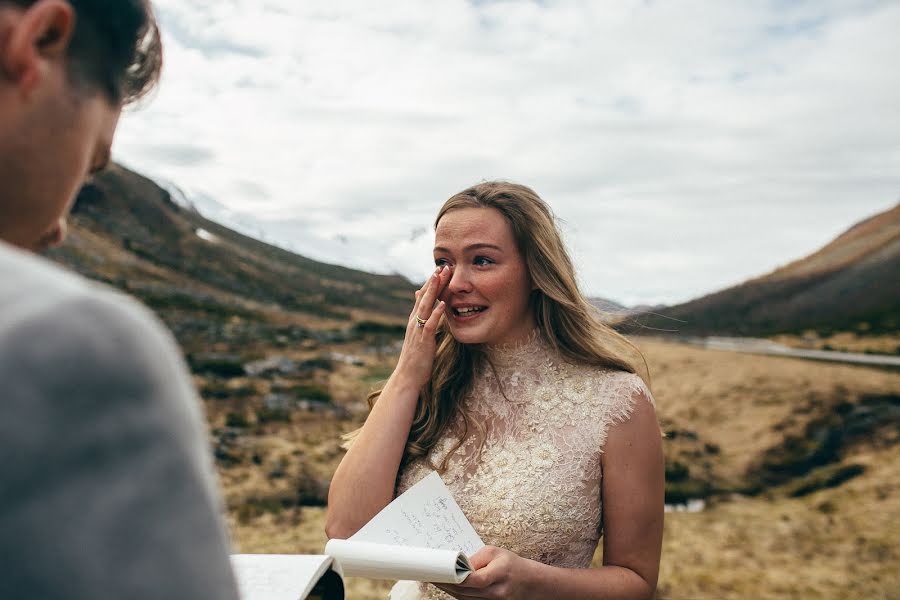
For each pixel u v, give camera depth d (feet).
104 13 2.20
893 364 164.45
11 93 2.02
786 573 39.01
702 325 295.07
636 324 9.63
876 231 371.56
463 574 5.73
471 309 7.73
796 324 278.26
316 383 123.03
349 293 398.62
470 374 8.17
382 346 211.00
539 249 7.75
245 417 91.30
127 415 1.53
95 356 1.50
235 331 197.36
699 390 122.52
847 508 56.08
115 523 1.45
